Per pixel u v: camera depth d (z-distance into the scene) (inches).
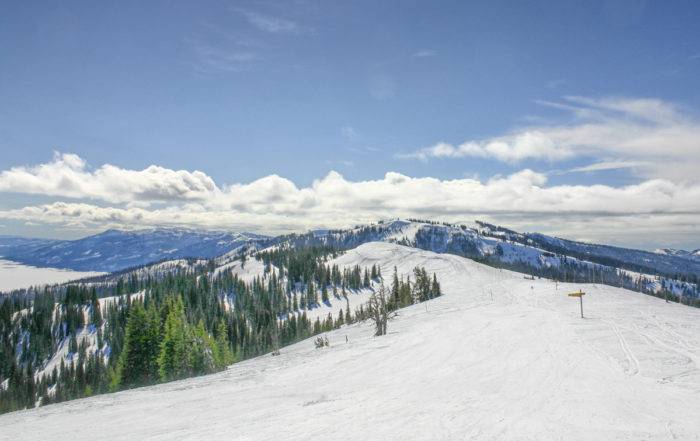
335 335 2989.7
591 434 491.2
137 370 2407.7
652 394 655.1
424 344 1283.2
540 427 522.6
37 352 5644.7
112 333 5880.9
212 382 1040.8
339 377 953.5
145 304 6230.3
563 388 714.8
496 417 570.9
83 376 4517.7
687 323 1454.2
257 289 7495.1
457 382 807.1
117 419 673.6
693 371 793.6
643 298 2792.8
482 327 1539.1
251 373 1159.0
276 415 634.2
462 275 7263.8
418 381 841.5
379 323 1964.8
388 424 555.8
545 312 1897.1
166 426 609.0
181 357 2282.2
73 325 6328.7
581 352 1003.9
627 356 937.5
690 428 501.4
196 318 5797.2
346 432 529.3
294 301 7106.3
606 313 1753.2
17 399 4394.7
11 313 6569.9
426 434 510.3
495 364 944.9
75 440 564.4
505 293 3543.3
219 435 545.0
